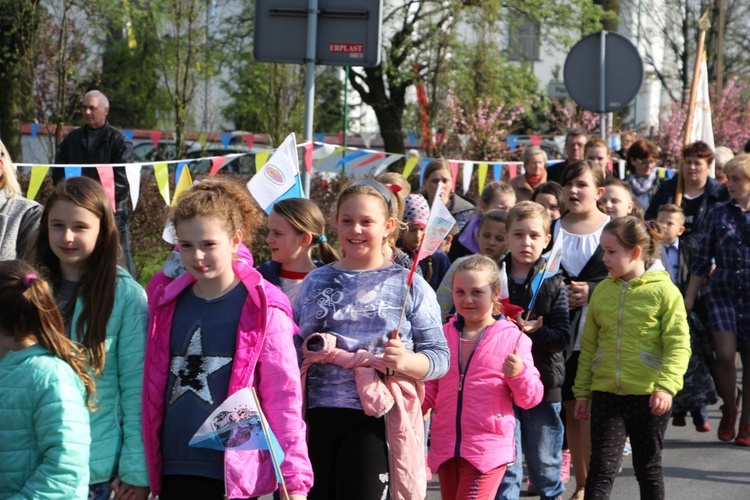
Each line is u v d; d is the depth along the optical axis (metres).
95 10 35.19
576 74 22.09
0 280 7.35
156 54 42.56
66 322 8.04
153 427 7.91
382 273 8.80
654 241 11.73
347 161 21.39
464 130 34.00
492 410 10.13
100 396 7.94
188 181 16.58
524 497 13.23
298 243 10.60
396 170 36.47
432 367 8.55
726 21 60.06
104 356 7.94
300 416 7.94
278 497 10.52
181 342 7.96
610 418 11.44
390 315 8.63
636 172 21.41
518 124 42.75
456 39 37.69
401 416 8.50
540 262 11.98
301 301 8.86
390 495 8.48
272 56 15.70
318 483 8.62
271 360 7.89
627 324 11.50
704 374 15.92
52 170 20.50
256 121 42.09
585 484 11.64
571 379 12.89
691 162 18.75
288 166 11.41
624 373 11.38
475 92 36.88
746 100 58.53
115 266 8.17
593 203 13.62
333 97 48.34
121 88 44.34
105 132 20.14
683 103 50.03
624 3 57.28
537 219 11.92
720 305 16.11
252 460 7.78
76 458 7.25
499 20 39.84
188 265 7.84
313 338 8.50
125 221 19.86
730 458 15.21
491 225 13.08
